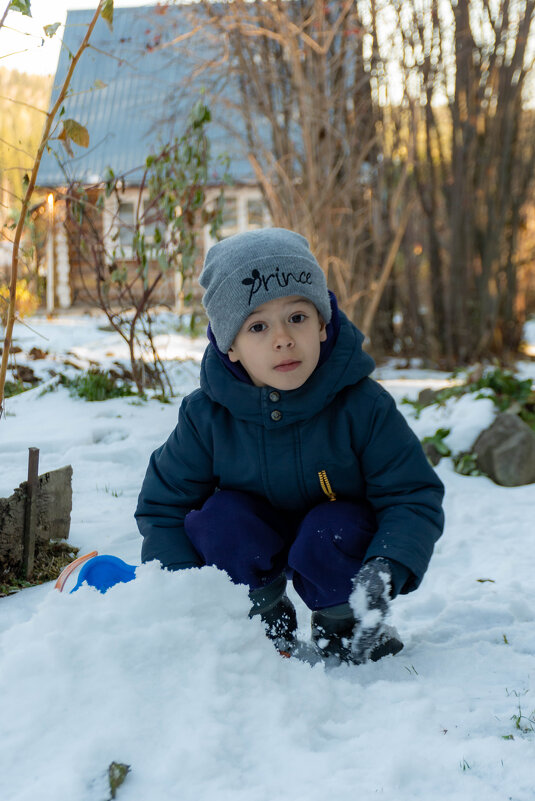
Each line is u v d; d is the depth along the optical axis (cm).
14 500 270
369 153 822
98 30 1179
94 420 498
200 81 748
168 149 549
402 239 882
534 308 1530
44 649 179
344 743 171
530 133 880
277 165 696
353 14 729
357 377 215
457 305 875
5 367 292
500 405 495
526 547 322
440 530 216
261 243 206
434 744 169
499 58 836
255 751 164
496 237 868
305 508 227
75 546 306
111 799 150
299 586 225
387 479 217
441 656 220
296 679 190
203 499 233
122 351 788
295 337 202
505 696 196
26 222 391
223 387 217
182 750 159
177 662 181
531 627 243
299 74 682
